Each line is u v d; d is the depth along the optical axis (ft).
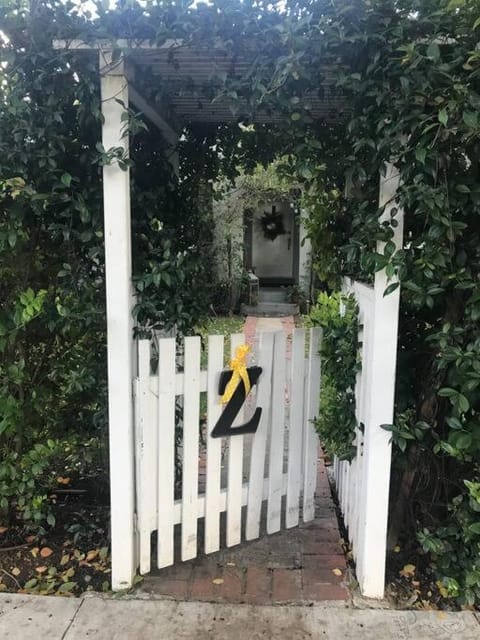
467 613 7.25
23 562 8.36
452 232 6.29
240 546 8.82
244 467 11.16
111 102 6.77
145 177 9.06
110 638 6.71
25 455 8.50
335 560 8.45
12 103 6.67
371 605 7.40
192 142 10.55
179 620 7.04
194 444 8.07
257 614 7.16
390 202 6.67
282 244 42.86
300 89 6.57
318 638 6.74
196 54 6.66
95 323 7.90
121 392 7.36
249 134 10.23
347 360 8.21
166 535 7.98
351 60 6.25
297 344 8.88
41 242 8.20
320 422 8.88
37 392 8.62
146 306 7.55
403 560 8.38
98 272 8.11
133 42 6.41
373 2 5.82
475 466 7.64
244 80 6.54
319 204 10.18
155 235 8.31
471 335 6.88
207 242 11.16
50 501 9.65
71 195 7.39
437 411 7.97
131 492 7.61
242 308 35.12
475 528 6.86
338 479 10.38
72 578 8.01
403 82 5.83
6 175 7.01
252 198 32.42
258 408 8.56
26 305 7.68
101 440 9.00
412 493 8.51
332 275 10.72
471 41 5.86
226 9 6.11
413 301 6.84
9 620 7.01
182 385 7.86
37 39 6.51
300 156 6.95
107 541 8.83
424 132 5.88
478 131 5.70
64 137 7.25
